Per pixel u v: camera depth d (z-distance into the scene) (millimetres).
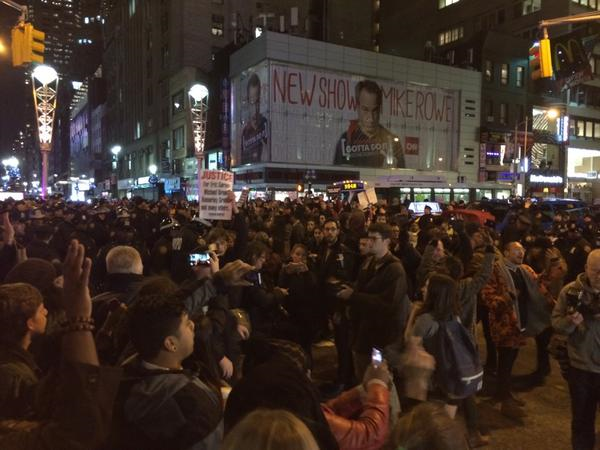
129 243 8734
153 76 64688
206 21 56312
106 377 1808
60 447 1619
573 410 4230
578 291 4133
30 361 2166
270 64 40469
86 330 1761
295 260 5988
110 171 92062
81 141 122938
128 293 3371
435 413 1719
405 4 67312
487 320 6512
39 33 13258
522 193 45750
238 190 44375
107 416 1747
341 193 25969
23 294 2223
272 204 18688
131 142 76500
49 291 3182
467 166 50406
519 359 7227
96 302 3305
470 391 3855
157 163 63875
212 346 3199
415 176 45562
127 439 1820
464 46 52938
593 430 4219
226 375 3412
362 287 4703
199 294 2869
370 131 45250
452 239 7020
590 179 56656
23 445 1631
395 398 2770
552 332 6129
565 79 21000
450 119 49844
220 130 50625
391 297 4309
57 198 25188
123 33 80312
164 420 1834
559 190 52000
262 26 51719
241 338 3693
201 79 53156
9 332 2148
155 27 63156
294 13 48969
